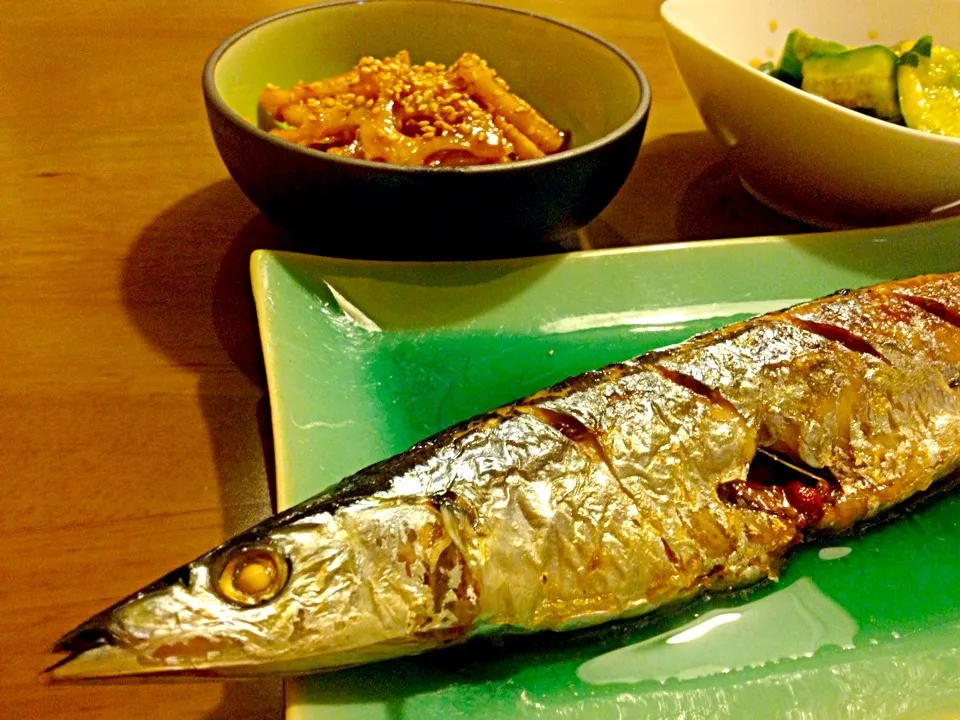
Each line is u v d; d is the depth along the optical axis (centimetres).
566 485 17
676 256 25
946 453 20
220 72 23
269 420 20
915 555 20
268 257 21
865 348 21
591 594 17
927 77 27
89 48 32
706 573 18
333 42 26
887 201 26
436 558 16
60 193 25
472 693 16
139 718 16
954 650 18
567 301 23
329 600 15
